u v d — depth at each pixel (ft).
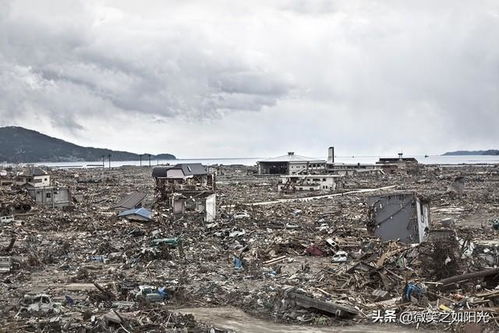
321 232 227.61
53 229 242.78
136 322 91.30
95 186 540.11
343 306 100.22
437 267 121.49
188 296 118.32
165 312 98.84
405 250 135.85
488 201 358.02
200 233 219.20
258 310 105.40
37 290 126.31
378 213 192.03
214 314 104.01
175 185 318.45
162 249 173.27
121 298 115.75
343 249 177.27
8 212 289.33
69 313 101.55
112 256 172.35
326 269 144.66
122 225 246.06
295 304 102.47
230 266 157.89
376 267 125.49
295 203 372.17
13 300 115.44
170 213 276.21
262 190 495.82
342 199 400.47
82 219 268.21
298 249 182.29
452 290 110.52
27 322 94.02
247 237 211.61
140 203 320.50
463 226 244.83
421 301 103.71
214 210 281.54
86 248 191.11
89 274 145.48
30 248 189.26
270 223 252.42
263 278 139.03
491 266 135.74
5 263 150.10
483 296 102.27
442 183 556.10
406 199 188.14
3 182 382.42
